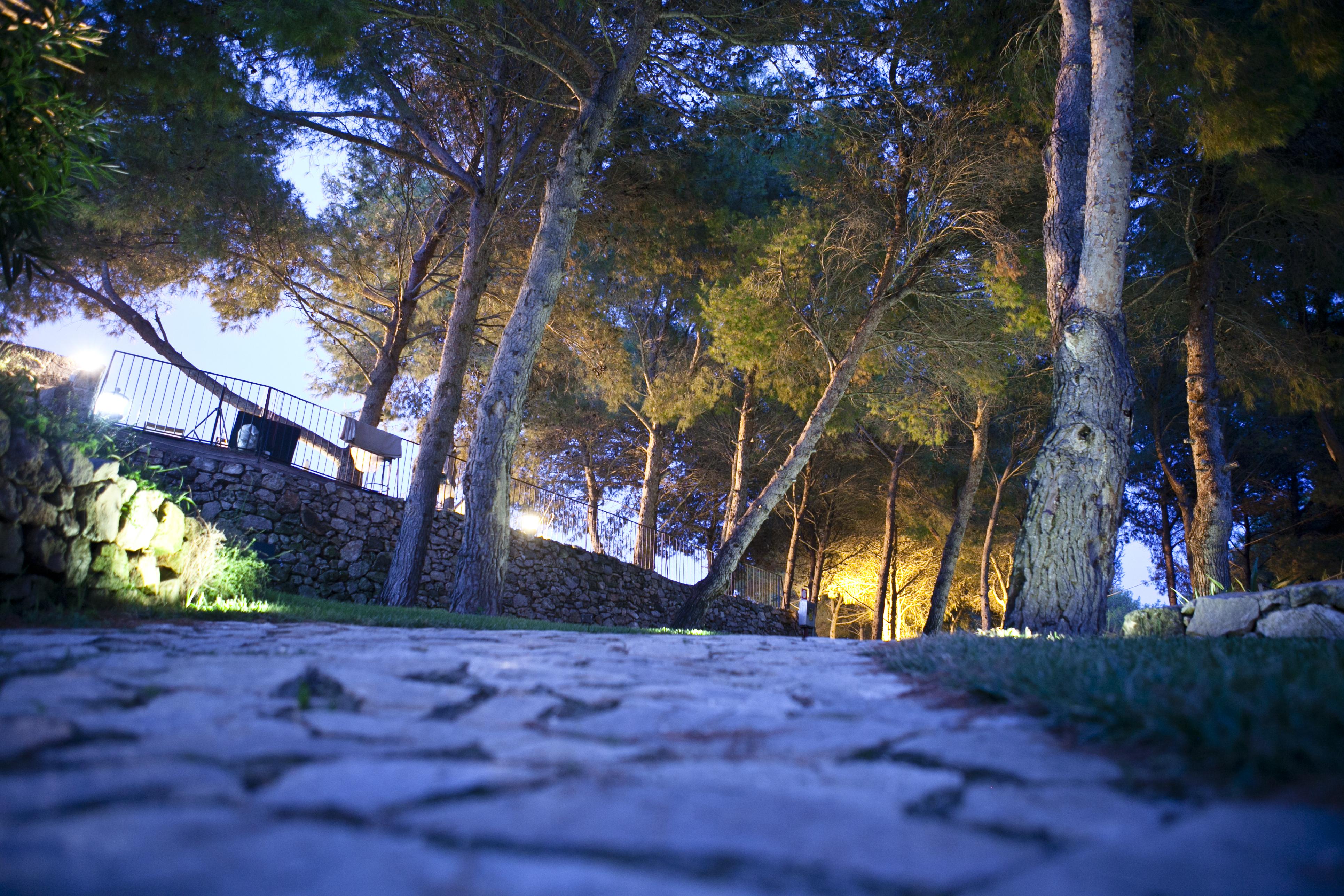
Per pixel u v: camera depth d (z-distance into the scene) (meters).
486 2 9.73
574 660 3.41
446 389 11.64
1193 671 2.15
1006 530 23.59
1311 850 1.04
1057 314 7.57
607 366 15.14
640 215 14.29
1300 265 13.02
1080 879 1.00
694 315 17.56
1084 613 6.48
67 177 4.41
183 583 6.26
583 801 1.32
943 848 1.13
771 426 20.38
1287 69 9.45
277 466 11.61
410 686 2.47
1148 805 1.32
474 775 1.45
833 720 2.15
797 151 14.20
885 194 13.33
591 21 11.91
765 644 5.05
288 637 4.13
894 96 12.15
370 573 12.28
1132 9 7.28
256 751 1.55
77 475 4.97
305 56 9.73
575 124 10.88
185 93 9.20
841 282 13.84
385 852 1.04
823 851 1.11
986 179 11.80
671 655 3.90
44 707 1.82
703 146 13.59
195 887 0.89
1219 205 12.09
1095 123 7.16
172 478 10.48
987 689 2.40
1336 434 16.28
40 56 4.09
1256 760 1.37
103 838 1.04
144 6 8.81
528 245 14.55
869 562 26.14
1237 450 18.98
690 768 1.58
